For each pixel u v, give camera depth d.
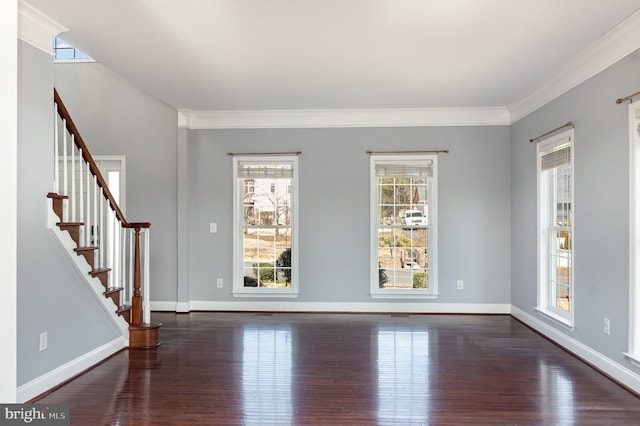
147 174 5.95
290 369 3.61
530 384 3.29
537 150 4.80
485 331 4.84
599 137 3.60
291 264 5.88
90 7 2.92
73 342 3.46
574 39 3.43
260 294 5.84
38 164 3.11
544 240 4.72
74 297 3.48
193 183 5.91
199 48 3.62
